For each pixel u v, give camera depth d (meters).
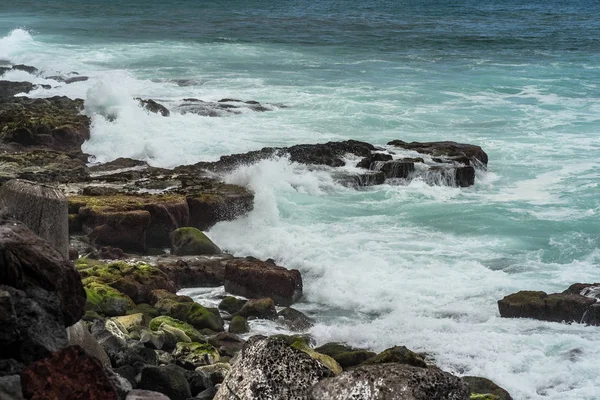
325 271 19.14
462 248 20.52
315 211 22.94
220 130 31.55
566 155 29.69
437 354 14.88
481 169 27.61
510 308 16.52
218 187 23.19
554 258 20.08
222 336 14.98
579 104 38.81
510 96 40.62
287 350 5.27
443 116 35.72
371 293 17.84
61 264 5.41
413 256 19.83
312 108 36.41
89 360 4.81
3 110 32.72
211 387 11.32
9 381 4.74
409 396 4.39
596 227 22.09
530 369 14.29
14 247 5.33
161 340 13.64
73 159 26.67
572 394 13.56
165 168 26.78
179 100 36.31
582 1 128.88
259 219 22.00
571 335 15.41
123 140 29.30
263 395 5.16
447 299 17.53
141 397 5.16
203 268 18.70
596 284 17.25
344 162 26.94
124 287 16.66
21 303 5.16
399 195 24.66
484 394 12.89
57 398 4.70
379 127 33.66
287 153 26.78
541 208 23.75
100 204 20.86
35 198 6.91
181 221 21.23
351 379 4.52
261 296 17.67
